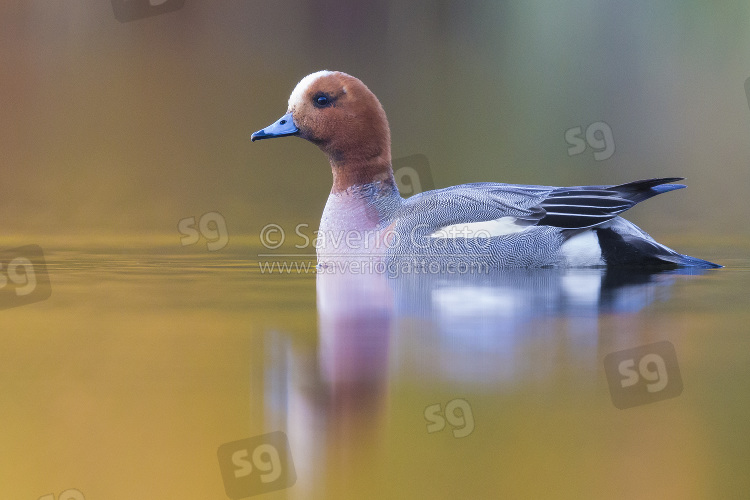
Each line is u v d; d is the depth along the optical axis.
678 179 12.80
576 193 13.02
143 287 11.20
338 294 10.73
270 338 8.43
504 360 7.58
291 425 6.04
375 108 13.49
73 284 11.41
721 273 12.46
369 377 7.08
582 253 12.91
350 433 6.06
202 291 10.91
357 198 13.43
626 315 9.37
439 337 8.41
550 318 9.23
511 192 13.35
